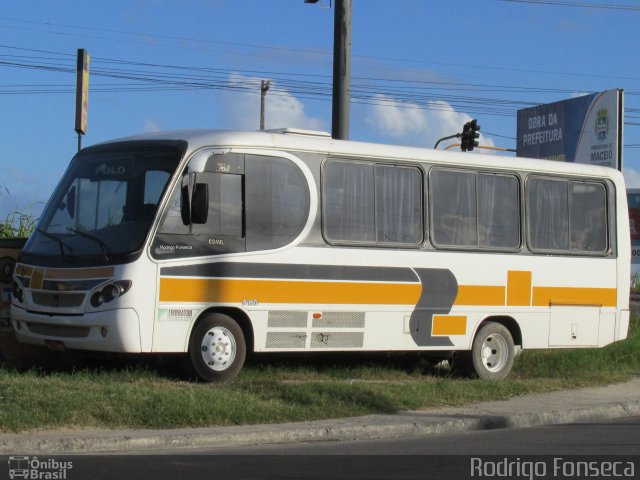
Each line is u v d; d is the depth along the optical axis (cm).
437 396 1306
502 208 1517
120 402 1084
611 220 1631
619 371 1667
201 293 1243
